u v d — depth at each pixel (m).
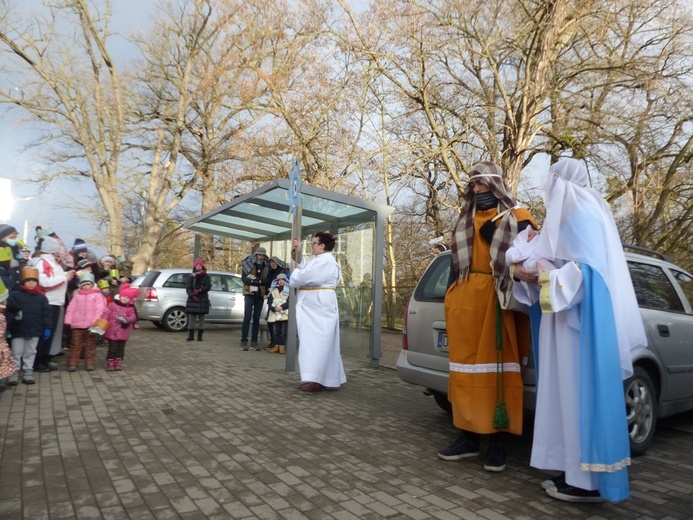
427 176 17.44
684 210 15.02
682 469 4.38
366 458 4.44
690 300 5.86
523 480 4.01
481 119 14.97
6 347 6.15
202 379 7.66
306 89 16.23
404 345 5.66
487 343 4.07
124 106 27.56
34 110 25.50
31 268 6.96
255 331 11.20
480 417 4.03
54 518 3.23
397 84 14.67
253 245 12.09
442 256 5.67
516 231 4.01
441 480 3.97
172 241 34.50
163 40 26.98
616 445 3.28
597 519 3.36
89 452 4.43
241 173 21.42
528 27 13.77
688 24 13.45
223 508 3.41
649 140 14.12
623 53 14.23
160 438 4.84
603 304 3.41
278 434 5.06
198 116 28.16
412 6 13.61
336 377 7.12
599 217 3.61
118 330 8.10
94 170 26.86
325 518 3.30
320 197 8.68
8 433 4.92
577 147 14.66
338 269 7.23
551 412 3.60
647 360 4.88
